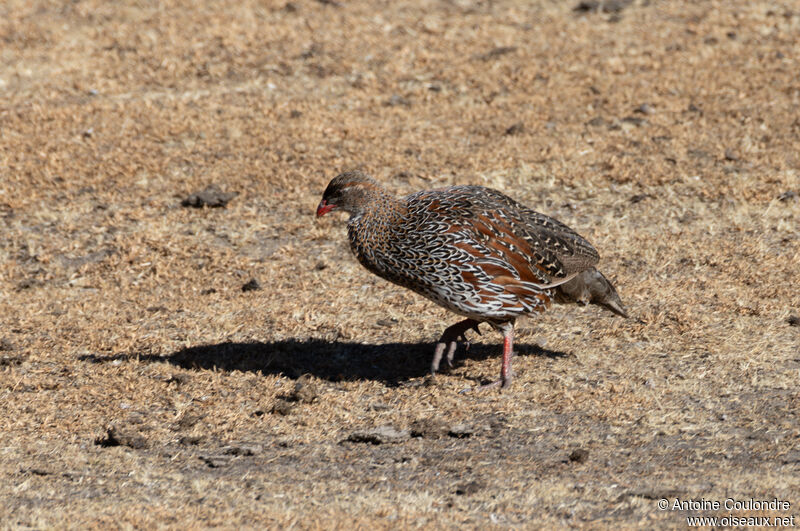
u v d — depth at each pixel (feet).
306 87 136.98
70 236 103.60
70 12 163.32
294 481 59.52
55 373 77.10
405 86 136.26
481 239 69.36
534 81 135.74
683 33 149.59
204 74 141.38
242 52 146.61
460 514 53.01
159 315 88.12
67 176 114.21
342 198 72.23
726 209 102.53
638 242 97.40
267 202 108.68
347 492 57.52
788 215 100.37
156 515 53.11
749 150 113.70
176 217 106.63
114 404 71.67
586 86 133.59
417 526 50.90
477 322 75.31
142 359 79.46
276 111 128.77
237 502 55.72
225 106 131.13
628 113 125.39
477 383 74.13
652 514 51.96
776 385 70.44
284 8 162.40
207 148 119.75
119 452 64.34
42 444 65.41
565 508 53.67
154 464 62.64
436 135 122.11
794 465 58.29
